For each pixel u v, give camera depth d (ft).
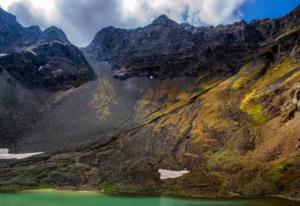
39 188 542.16
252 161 521.24
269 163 492.54
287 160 468.34
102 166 638.53
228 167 526.16
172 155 640.99
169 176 541.75
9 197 472.85
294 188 401.90
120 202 429.38
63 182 573.33
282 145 513.86
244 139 594.65
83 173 609.01
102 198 457.27
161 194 472.44
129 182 541.34
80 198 459.73
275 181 431.43
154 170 578.66
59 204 422.82
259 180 444.14
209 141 653.71
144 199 443.73
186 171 558.15
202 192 457.68
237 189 444.14
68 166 649.61
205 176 513.86
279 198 391.86
